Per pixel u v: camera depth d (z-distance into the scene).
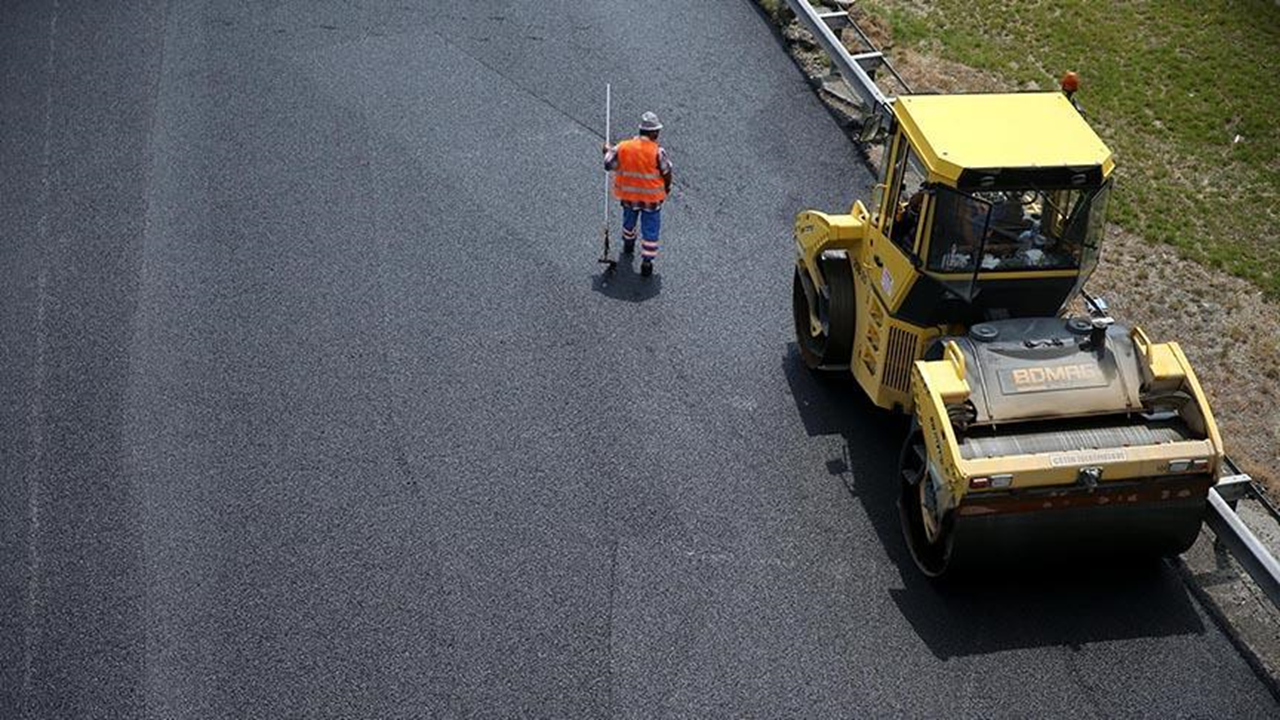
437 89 15.71
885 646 9.49
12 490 10.54
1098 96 16.61
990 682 9.25
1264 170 15.49
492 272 13.06
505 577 9.90
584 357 12.08
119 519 10.30
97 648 9.32
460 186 14.22
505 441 11.13
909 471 10.28
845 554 10.21
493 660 9.28
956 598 9.87
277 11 17.02
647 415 11.48
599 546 10.20
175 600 9.66
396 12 17.14
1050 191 9.95
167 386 11.57
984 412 9.46
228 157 14.45
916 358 10.55
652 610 9.70
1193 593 9.97
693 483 10.80
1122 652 9.48
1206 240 14.34
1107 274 13.75
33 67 15.67
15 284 12.66
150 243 13.23
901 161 10.45
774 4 17.56
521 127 15.16
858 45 17.16
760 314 12.71
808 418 11.51
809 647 9.47
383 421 11.29
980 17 18.02
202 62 15.94
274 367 11.81
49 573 9.86
